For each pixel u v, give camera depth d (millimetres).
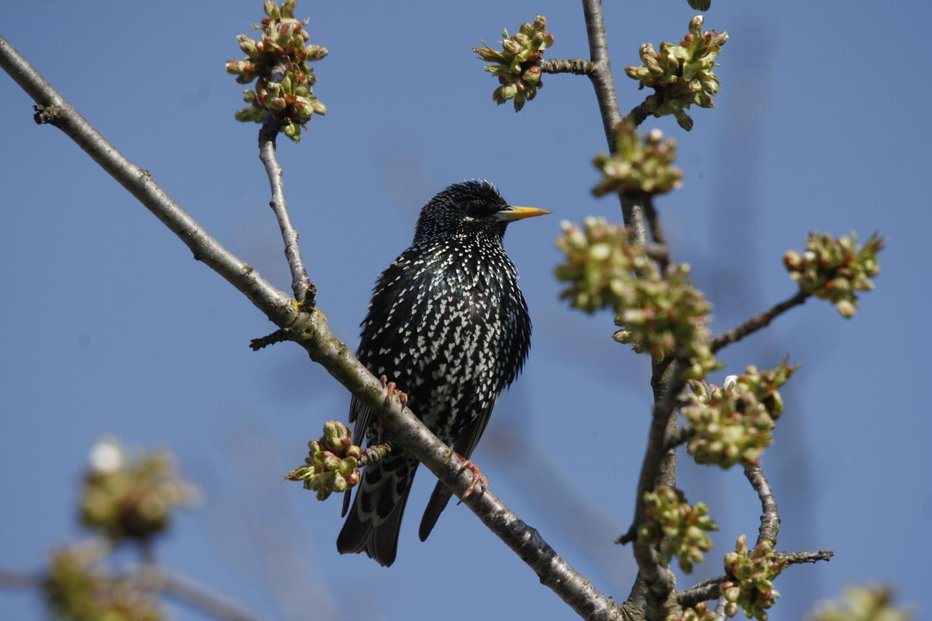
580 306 5207
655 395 9336
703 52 9430
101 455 4289
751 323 5961
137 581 4219
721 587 7797
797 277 5828
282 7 10227
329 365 9812
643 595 9594
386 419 10180
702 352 5859
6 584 4078
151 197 9266
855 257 5754
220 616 4621
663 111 9555
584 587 9680
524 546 9844
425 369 12930
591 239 5219
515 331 13469
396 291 12945
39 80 9109
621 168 5465
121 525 4223
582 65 10281
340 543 12906
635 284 5398
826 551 8016
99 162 9234
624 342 9344
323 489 8938
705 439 6082
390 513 12953
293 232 9844
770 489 9031
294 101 10047
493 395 13352
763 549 7902
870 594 4062
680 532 6441
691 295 5418
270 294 9484
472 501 10086
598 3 10539
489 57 10109
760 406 6152
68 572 4090
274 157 10117
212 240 9422
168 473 4305
